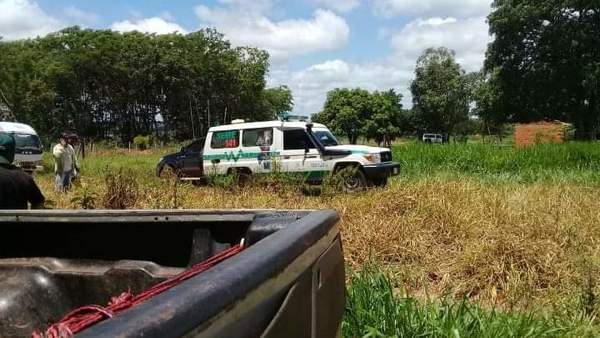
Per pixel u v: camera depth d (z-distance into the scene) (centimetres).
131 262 304
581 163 2019
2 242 320
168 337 111
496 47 5434
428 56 7938
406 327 417
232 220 292
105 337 101
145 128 7169
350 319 417
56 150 1368
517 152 2094
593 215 839
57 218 310
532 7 5134
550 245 652
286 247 176
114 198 884
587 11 5122
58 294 303
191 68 6681
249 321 146
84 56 6531
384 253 699
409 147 2220
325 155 1441
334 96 6700
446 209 812
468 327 427
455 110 7850
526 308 516
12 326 290
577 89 5138
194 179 1603
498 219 805
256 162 1507
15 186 484
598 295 520
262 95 7425
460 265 631
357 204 917
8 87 5938
